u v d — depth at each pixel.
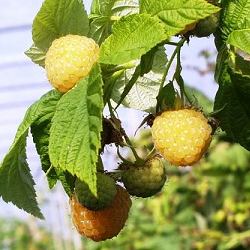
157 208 1.00
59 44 0.26
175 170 1.00
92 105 0.24
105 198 0.28
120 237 1.02
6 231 1.69
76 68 0.26
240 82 0.29
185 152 0.27
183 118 0.27
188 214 0.99
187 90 0.30
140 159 0.30
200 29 0.27
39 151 0.28
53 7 0.27
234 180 0.95
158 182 0.30
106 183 0.28
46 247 1.61
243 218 0.91
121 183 0.30
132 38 0.24
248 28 0.27
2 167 0.29
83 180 0.23
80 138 0.24
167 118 0.27
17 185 0.30
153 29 0.24
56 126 0.24
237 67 0.29
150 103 0.31
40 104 0.27
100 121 0.23
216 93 0.29
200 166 0.96
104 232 0.29
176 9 0.24
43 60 0.28
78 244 1.51
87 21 0.28
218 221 0.93
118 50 0.24
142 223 1.04
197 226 0.98
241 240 0.86
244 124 0.29
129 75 0.29
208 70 0.95
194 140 0.27
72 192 0.29
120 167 0.30
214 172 0.95
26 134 0.28
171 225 0.99
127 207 0.30
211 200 0.97
